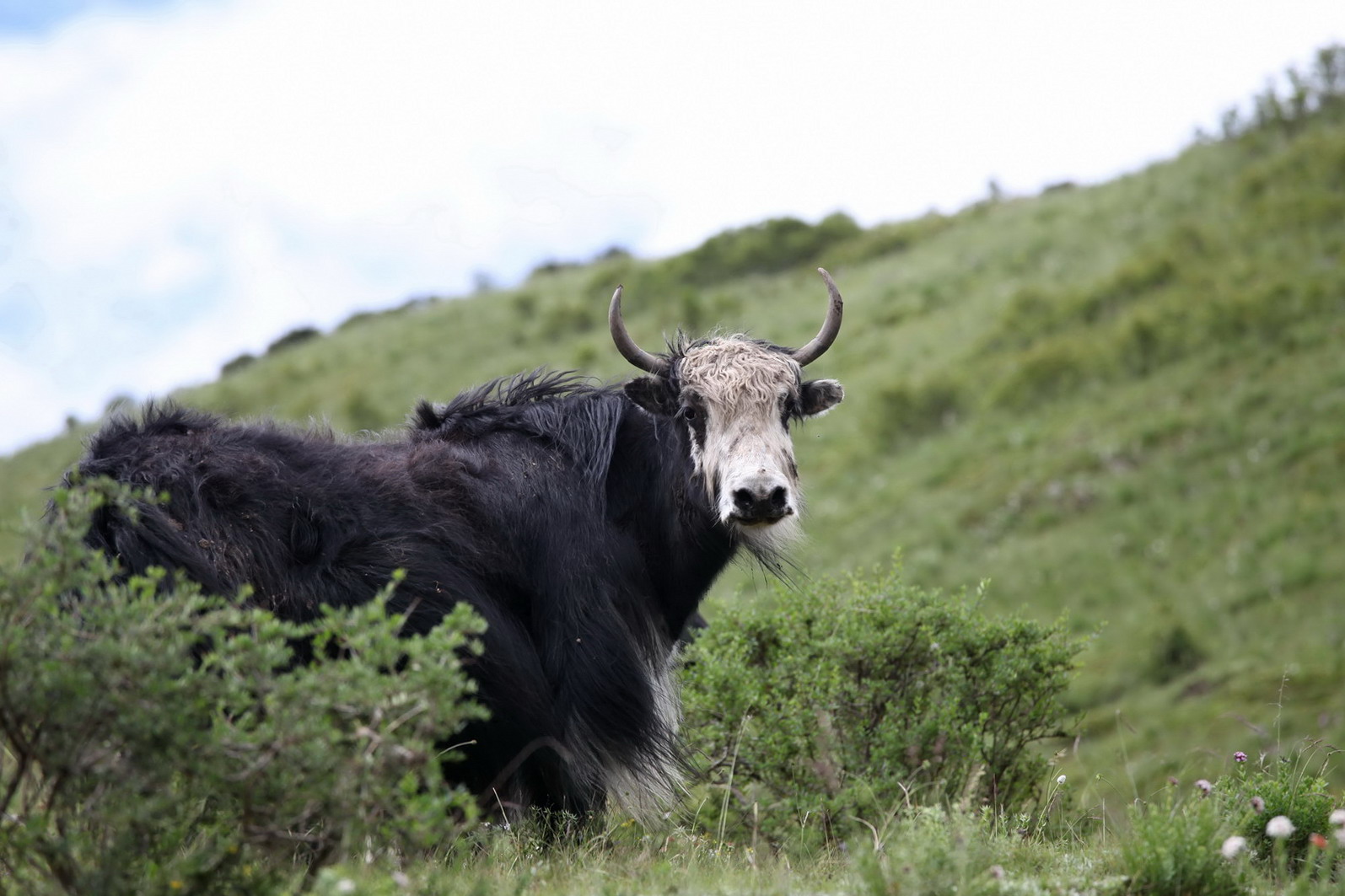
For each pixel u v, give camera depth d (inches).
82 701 475.8
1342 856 637.9
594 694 766.5
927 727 764.0
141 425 743.7
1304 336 3085.6
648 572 831.7
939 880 538.3
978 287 4330.7
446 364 4699.8
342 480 742.5
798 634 852.6
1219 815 637.9
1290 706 1846.7
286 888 510.6
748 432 788.6
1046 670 832.3
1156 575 2456.9
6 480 4338.1
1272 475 2655.0
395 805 489.1
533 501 786.8
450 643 494.9
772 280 5152.6
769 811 746.8
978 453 3213.6
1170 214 4224.9
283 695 480.4
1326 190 3799.2
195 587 520.1
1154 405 3090.6
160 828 502.0
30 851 490.9
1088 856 655.1
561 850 717.3
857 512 3127.5
